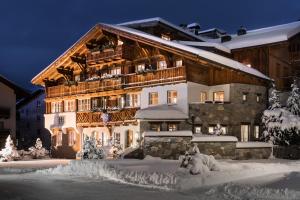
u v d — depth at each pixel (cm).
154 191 1672
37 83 4688
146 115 3341
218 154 2895
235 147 2927
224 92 3509
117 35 3784
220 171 1956
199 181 1805
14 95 5178
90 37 4031
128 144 3834
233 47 4144
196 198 1488
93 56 4103
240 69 3450
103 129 4094
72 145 4391
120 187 1800
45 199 1484
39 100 6438
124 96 3922
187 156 2030
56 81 4706
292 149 3102
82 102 4338
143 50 3728
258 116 3588
